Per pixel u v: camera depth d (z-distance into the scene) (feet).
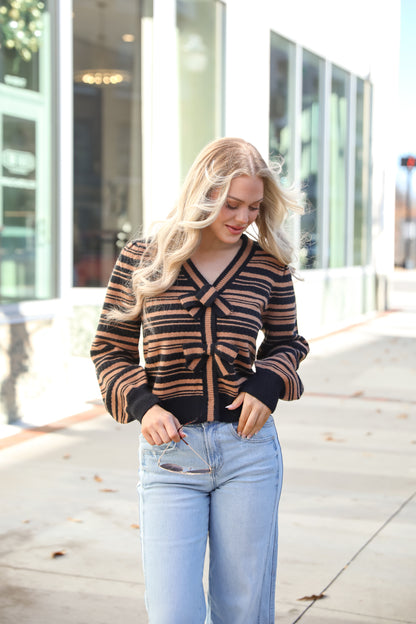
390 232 55.26
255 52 35.17
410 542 13.88
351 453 19.63
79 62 35.94
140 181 33.86
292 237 7.96
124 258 7.81
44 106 23.47
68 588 11.94
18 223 22.45
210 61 32.48
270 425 7.75
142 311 7.64
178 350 7.41
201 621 7.26
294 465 18.53
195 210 7.22
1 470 17.75
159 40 29.89
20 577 12.28
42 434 20.80
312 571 12.59
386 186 53.78
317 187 42.96
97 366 7.81
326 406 25.11
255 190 7.32
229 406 7.39
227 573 7.61
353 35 47.09
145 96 31.99
